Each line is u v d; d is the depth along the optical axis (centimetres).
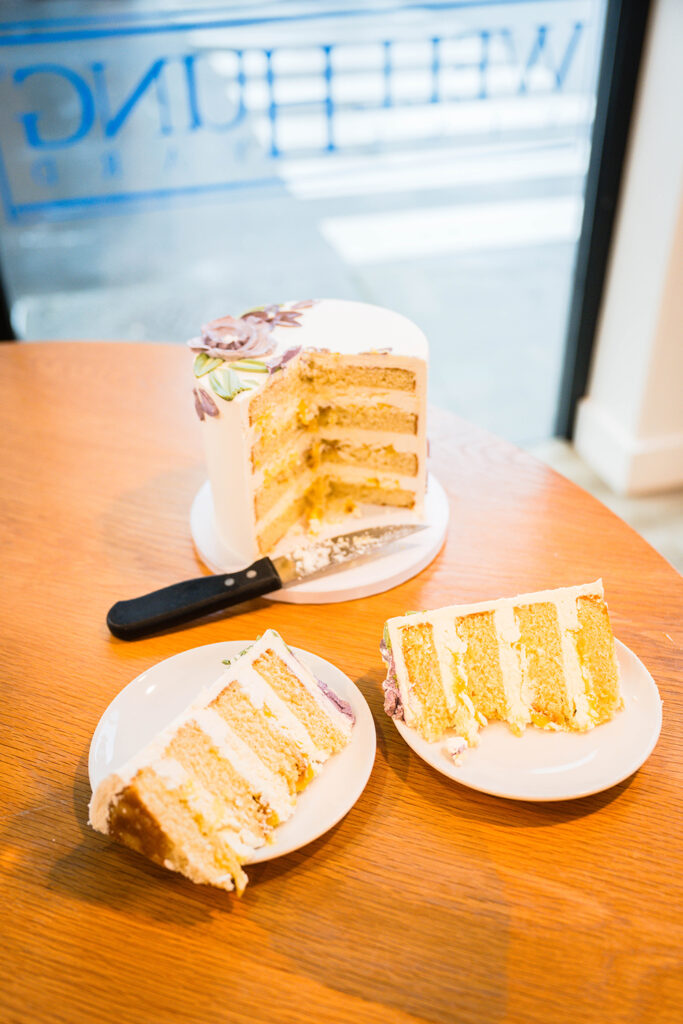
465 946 43
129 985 42
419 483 69
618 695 52
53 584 65
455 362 166
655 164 115
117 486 74
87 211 190
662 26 108
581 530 69
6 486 74
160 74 171
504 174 201
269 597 63
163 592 61
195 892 46
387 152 193
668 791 50
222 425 60
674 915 44
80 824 49
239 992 42
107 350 93
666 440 134
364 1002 41
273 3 164
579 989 42
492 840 48
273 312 70
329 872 46
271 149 192
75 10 161
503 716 52
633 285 125
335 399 67
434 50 175
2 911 45
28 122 173
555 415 150
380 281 184
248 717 49
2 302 129
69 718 55
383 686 53
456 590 64
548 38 171
